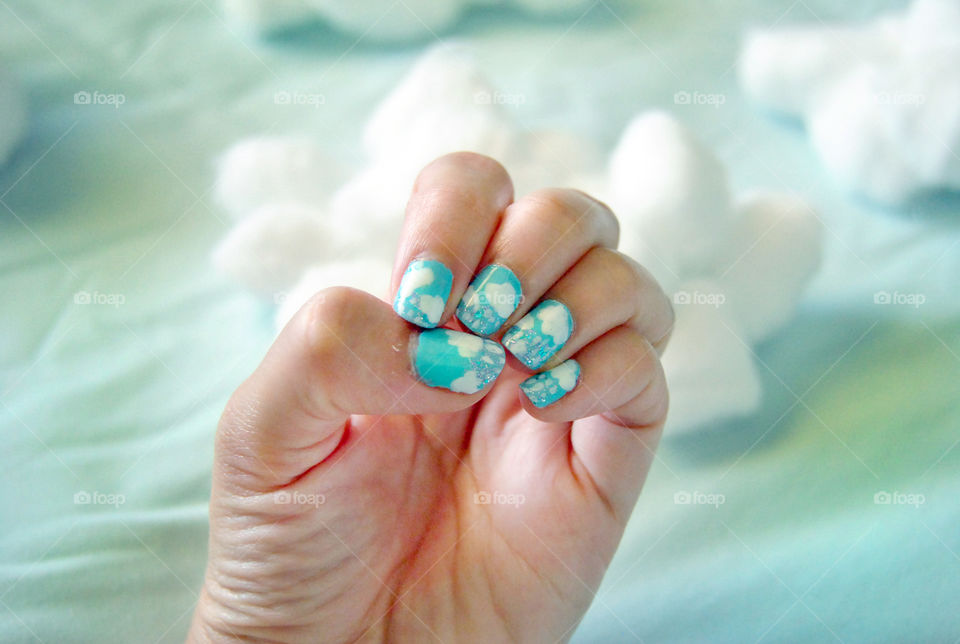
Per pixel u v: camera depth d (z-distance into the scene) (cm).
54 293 34
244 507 22
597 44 44
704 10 45
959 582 27
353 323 20
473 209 20
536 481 24
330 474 22
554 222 21
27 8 44
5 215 36
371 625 23
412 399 20
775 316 32
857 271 34
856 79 37
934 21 38
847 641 27
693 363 30
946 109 34
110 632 27
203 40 43
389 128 37
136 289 34
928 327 32
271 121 40
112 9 44
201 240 35
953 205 36
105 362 32
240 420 21
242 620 22
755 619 27
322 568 22
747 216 33
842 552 28
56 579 27
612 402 21
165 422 31
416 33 44
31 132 39
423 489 24
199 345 32
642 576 28
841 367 31
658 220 32
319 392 20
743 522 29
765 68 39
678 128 33
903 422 30
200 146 39
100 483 29
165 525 28
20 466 30
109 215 36
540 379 21
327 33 44
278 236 32
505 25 45
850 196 36
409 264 20
